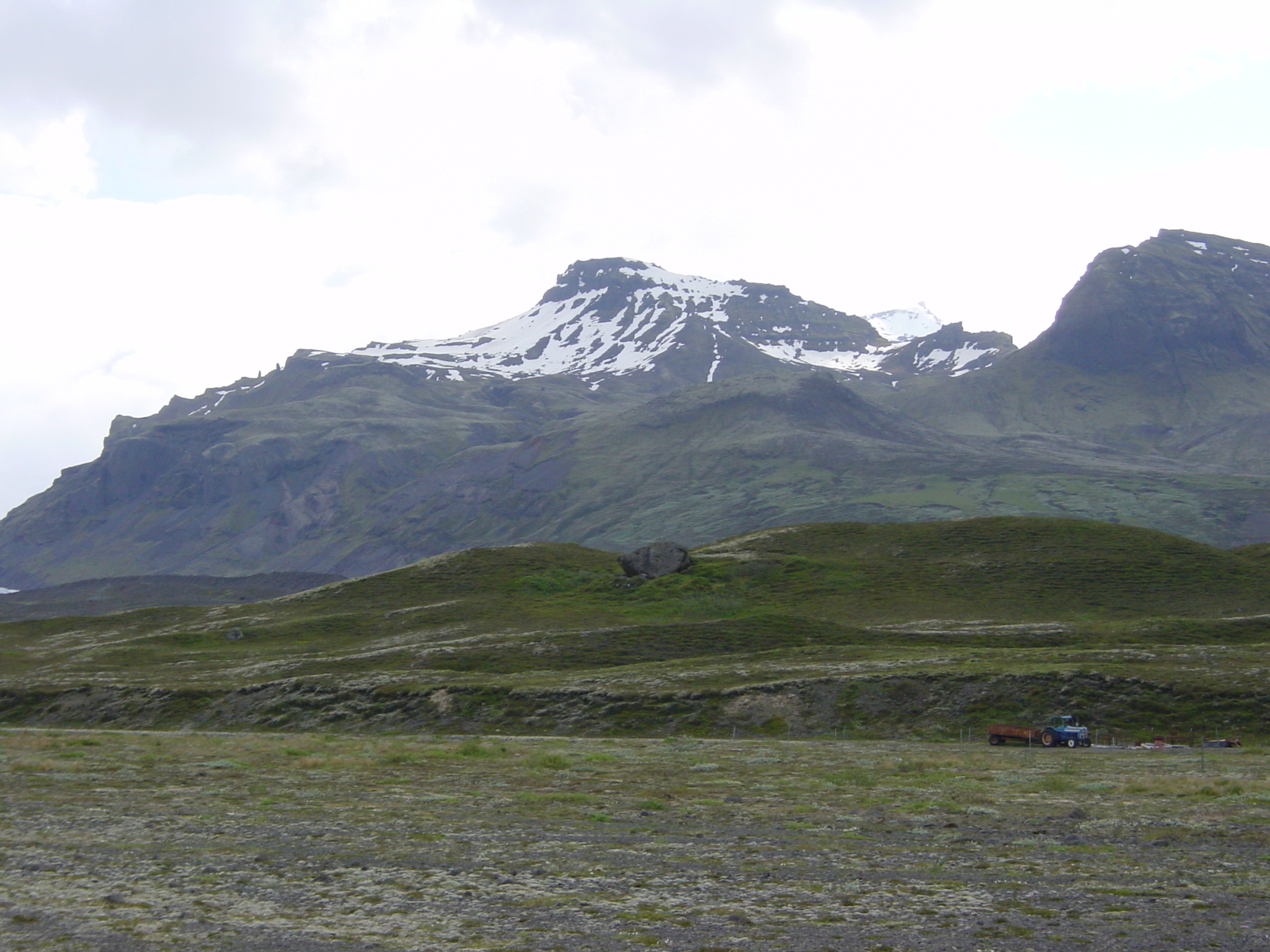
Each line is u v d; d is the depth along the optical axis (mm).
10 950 14984
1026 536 166000
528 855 22672
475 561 171125
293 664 107125
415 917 17109
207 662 116562
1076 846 24078
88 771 40062
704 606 137375
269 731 78625
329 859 22062
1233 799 32375
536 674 90688
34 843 23922
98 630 151875
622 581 155750
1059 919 17094
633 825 27250
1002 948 15359
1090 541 161125
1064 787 36000
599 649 106438
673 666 90750
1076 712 67438
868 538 177000
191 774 39375
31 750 49594
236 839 24641
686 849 23562
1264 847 24000
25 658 129000
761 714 71438
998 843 24609
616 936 15969
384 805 30844
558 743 59625
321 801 31734
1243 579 140000
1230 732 63031
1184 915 17375
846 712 70875
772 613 120750
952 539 169000
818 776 40250
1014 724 66875
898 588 144875
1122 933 16188
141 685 95062
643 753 51125
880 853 23141
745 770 42531
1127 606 131375
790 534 183250
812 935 16094
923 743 63188
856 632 112312
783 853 23109
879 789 36000
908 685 74062
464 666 102500
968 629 114500
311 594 163000
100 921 16688
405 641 124125
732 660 92938
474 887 19391
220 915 17188
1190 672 73812
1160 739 61625
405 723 77375
